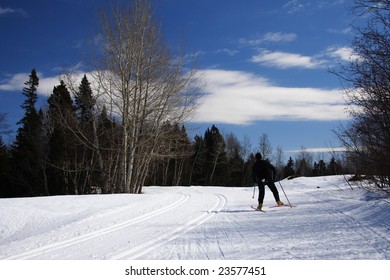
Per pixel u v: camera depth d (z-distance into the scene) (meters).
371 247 6.41
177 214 12.18
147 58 26.11
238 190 25.12
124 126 25.72
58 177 36.12
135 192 27.39
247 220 10.52
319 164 80.88
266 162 12.93
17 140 38.31
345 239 7.15
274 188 12.89
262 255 6.44
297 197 16.64
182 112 27.38
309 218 10.07
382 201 11.18
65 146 34.44
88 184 36.53
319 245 6.85
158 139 27.50
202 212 12.60
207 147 68.50
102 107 27.08
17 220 12.09
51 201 15.31
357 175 15.82
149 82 26.28
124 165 25.94
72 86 26.36
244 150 79.75
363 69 11.40
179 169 59.81
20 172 36.81
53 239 8.62
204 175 69.00
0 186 37.75
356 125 12.66
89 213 12.56
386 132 11.53
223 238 8.01
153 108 26.45
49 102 35.69
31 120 36.88
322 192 17.41
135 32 25.72
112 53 25.80
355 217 9.51
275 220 10.20
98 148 27.17
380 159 12.30
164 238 8.26
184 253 6.85
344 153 14.96
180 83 26.91
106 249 7.42
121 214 12.38
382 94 11.12
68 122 29.47
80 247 7.72
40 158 34.88
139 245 7.64
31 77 44.72
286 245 7.04
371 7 10.62
